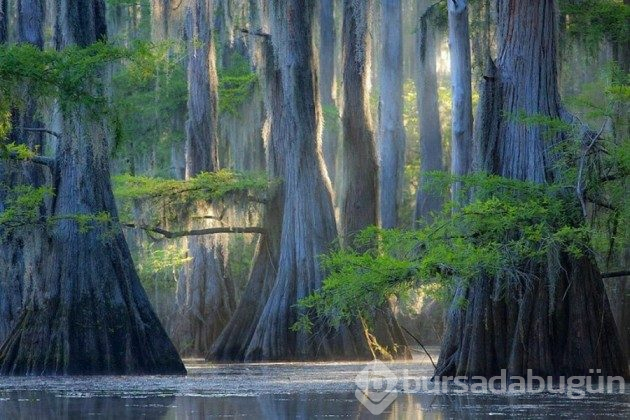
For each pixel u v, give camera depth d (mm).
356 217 79688
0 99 52656
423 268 45844
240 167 96625
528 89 49188
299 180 75812
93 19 60062
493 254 45312
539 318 47219
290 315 74562
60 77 52625
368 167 80125
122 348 57938
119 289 58812
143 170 108312
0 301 66812
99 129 55594
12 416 35969
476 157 49781
